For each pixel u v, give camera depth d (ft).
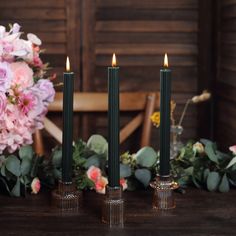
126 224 5.49
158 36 10.50
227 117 9.64
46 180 6.39
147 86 10.57
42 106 5.91
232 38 9.34
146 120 9.70
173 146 6.98
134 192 6.27
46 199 6.06
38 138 9.20
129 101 9.80
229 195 6.20
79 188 6.21
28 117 5.84
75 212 5.74
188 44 10.52
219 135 10.18
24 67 5.82
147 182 6.28
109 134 5.49
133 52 10.48
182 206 5.89
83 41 10.42
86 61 10.46
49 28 10.37
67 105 5.72
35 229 5.40
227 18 9.55
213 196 6.16
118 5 10.39
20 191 6.15
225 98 9.73
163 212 5.74
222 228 5.43
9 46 5.79
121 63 10.50
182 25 10.46
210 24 10.43
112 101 5.46
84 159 6.31
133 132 10.44
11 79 5.59
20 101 5.77
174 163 6.47
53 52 10.43
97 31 10.43
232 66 9.36
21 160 6.21
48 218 5.61
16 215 5.67
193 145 6.60
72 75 5.72
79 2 10.33
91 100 9.75
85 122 10.46
